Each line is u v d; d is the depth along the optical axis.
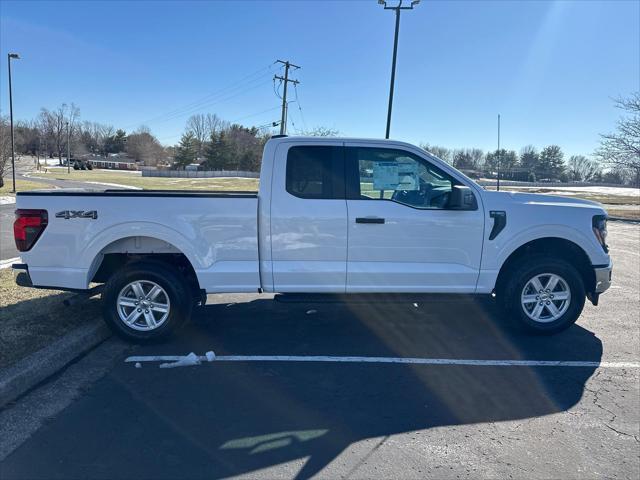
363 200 4.95
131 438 3.27
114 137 140.62
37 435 3.29
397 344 5.10
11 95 29.33
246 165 94.56
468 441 3.27
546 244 5.43
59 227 4.81
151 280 4.91
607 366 4.55
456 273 5.04
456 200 4.78
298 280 4.96
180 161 95.88
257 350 4.91
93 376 4.25
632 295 7.25
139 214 4.80
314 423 3.50
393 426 3.46
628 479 2.86
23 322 5.18
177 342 5.11
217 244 4.89
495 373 4.38
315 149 4.96
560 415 3.63
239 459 3.05
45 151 123.31
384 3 24.05
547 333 5.29
